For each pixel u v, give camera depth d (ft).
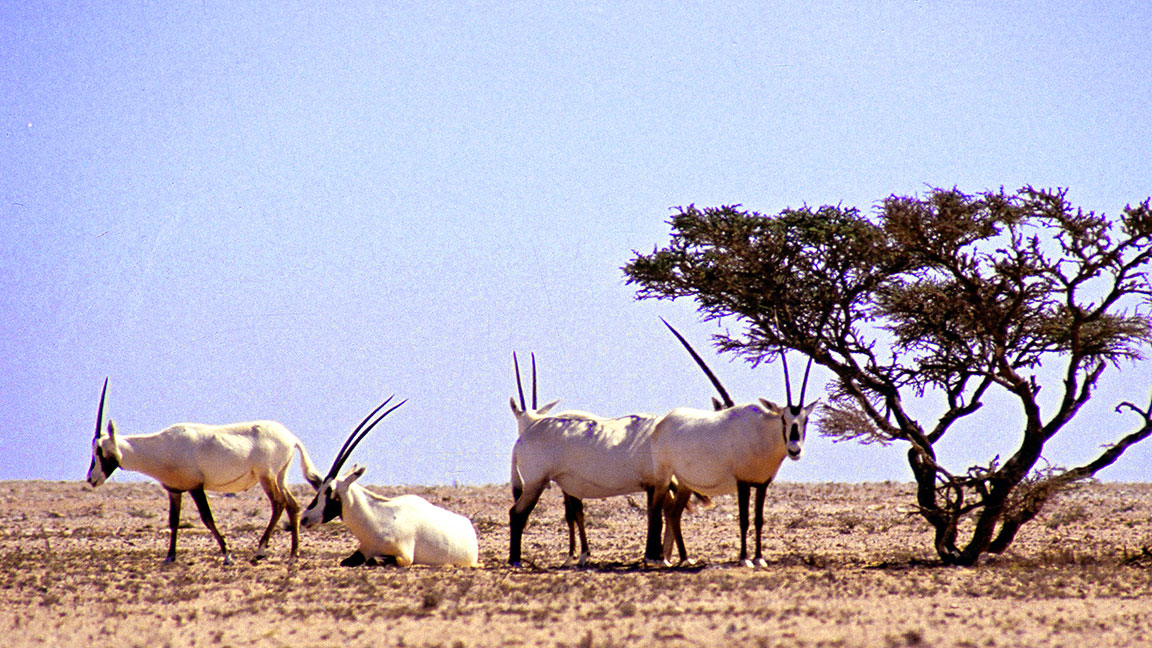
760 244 199.41
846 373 200.64
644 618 131.54
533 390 217.97
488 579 175.01
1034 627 124.26
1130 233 181.37
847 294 202.08
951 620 129.18
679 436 195.93
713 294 206.69
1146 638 116.47
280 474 202.28
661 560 201.87
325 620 135.23
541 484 205.57
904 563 197.36
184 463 196.44
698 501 222.28
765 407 186.80
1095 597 149.48
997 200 185.88
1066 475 193.67
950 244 185.78
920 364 204.74
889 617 131.44
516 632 123.65
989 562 197.47
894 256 197.67
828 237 198.18
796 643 113.19
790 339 200.64
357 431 199.82
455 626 128.77
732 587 158.71
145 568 194.70
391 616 136.87
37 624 135.85
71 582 176.76
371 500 198.59
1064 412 194.39
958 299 197.16
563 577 176.76
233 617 139.03
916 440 199.31
